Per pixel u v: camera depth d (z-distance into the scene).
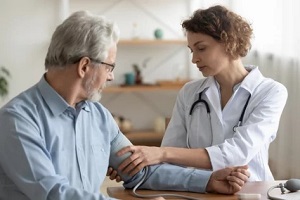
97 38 1.79
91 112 2.02
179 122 2.62
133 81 5.56
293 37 4.36
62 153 1.86
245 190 2.05
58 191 1.67
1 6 5.49
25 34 5.55
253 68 2.55
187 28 2.38
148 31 5.70
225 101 2.50
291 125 4.41
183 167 2.23
